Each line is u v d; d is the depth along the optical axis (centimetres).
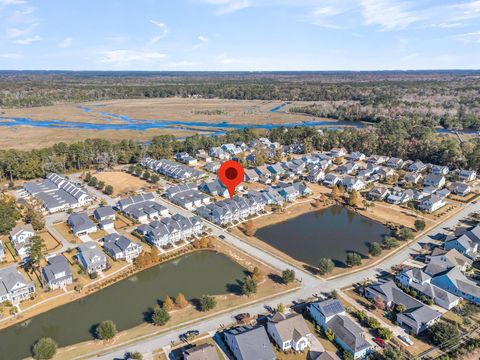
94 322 6862
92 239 10094
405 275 7781
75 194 12650
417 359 5728
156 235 9625
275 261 8938
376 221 11312
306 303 7238
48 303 7388
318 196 13362
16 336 6544
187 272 8588
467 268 8481
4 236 10288
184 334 6438
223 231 10600
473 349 5906
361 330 6241
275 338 6209
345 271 8444
